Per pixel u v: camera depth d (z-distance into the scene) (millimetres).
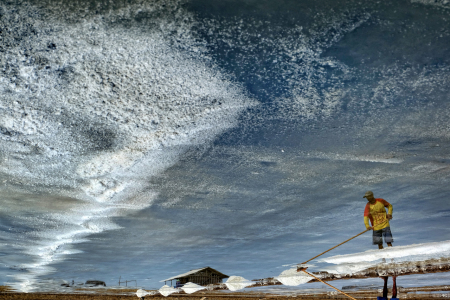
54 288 11547
